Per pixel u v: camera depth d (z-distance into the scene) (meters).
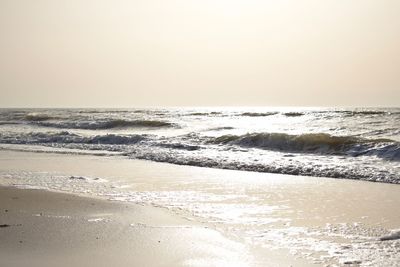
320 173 12.89
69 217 7.73
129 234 6.70
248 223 7.44
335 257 5.72
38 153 19.73
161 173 13.47
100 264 5.39
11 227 7.05
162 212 8.20
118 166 15.21
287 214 8.09
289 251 5.97
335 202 9.09
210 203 9.06
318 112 42.25
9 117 57.41
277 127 29.55
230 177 12.59
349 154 16.73
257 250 6.01
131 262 5.48
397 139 19.91
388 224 7.30
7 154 19.34
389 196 9.62
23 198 9.41
